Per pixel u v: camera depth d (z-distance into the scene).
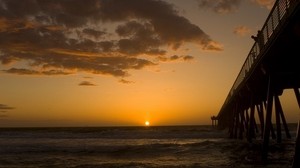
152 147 28.59
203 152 23.00
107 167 16.66
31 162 19.58
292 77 14.77
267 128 13.84
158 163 17.86
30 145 33.69
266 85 18.42
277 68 14.35
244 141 28.41
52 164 18.59
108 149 27.41
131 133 65.31
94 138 49.22
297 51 12.63
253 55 17.11
